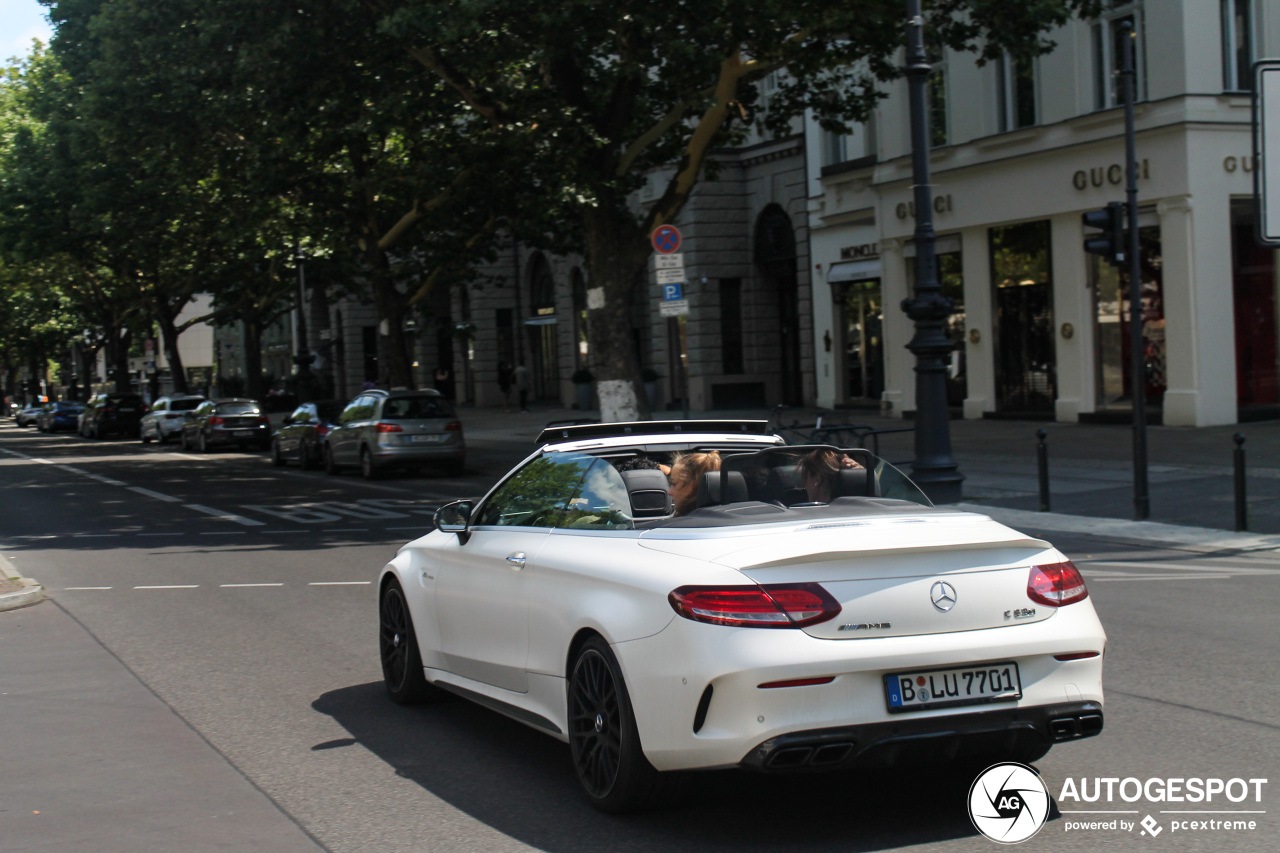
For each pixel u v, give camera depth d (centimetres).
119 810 518
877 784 521
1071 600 469
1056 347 2492
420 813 502
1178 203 2197
